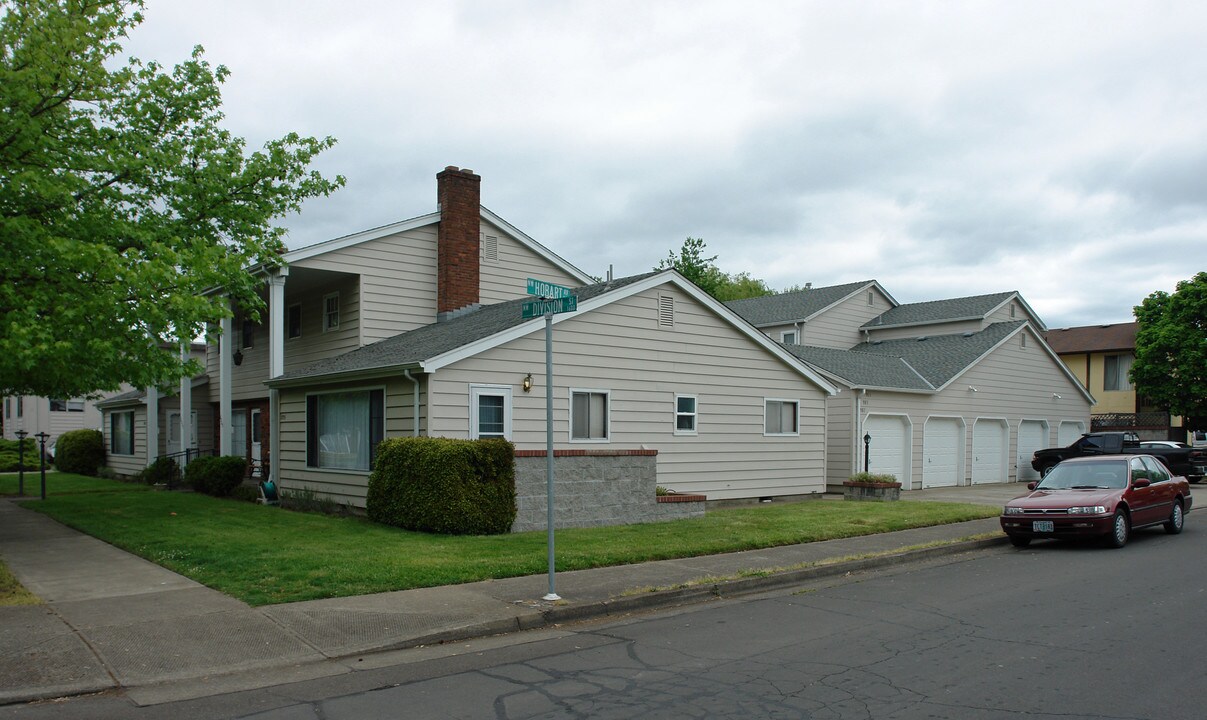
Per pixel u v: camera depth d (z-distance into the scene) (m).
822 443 22.50
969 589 10.72
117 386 13.45
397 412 15.88
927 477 27.06
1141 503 15.25
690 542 12.88
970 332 32.22
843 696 6.32
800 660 7.35
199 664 7.14
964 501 21.86
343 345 20.66
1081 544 14.98
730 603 9.91
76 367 12.09
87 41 12.45
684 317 19.23
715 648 7.80
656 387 18.59
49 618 8.39
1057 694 6.34
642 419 18.30
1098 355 43.38
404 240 20.77
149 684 6.71
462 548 11.98
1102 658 7.34
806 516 16.62
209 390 27.20
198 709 6.18
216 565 10.80
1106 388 43.12
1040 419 31.91
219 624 8.24
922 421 26.91
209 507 17.98
